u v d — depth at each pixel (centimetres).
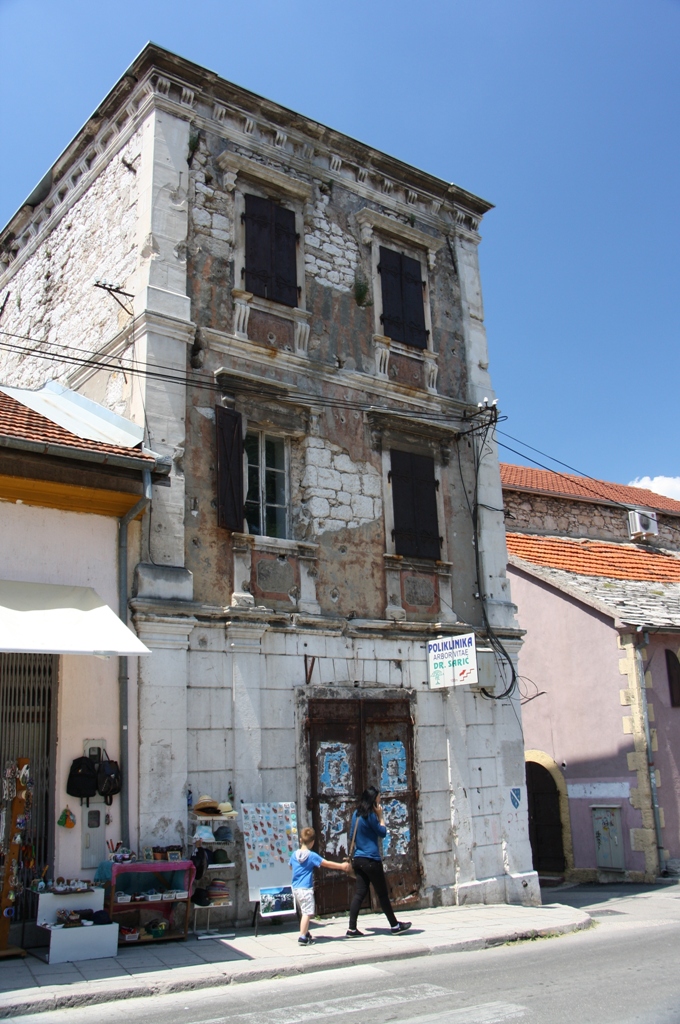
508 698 1485
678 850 1708
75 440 1075
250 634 1185
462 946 998
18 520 1037
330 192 1491
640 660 1769
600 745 1789
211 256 1310
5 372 1694
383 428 1445
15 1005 709
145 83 1311
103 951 895
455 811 1352
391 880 1253
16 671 1012
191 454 1212
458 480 1543
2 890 898
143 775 1046
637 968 849
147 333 1206
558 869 1823
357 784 1246
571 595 1889
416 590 1420
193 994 775
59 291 1509
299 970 862
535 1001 712
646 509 2642
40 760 1006
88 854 995
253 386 1292
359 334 1463
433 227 1648
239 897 1098
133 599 1088
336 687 1262
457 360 1611
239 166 1360
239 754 1140
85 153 1470
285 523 1318
